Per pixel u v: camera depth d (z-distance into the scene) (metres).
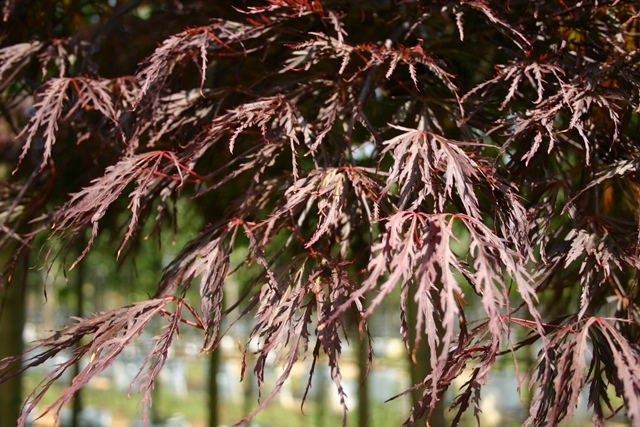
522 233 2.11
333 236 2.80
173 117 2.71
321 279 2.15
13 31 3.47
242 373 2.06
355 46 2.61
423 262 1.71
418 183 2.11
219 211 3.91
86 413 9.30
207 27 2.58
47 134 2.52
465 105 2.63
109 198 2.16
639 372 1.73
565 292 3.51
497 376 11.62
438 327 3.51
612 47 2.66
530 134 2.37
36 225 3.64
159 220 2.61
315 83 2.71
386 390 11.35
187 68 3.13
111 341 2.01
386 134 3.22
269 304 2.12
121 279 10.41
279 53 3.17
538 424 1.98
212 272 2.26
